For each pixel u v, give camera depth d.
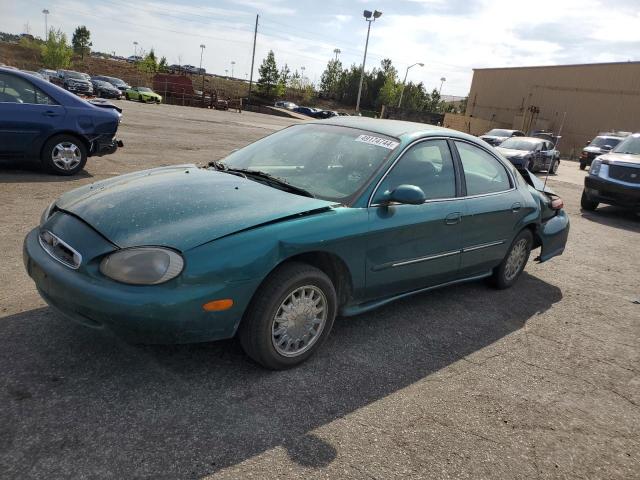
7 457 2.24
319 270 3.18
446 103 98.50
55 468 2.21
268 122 33.34
